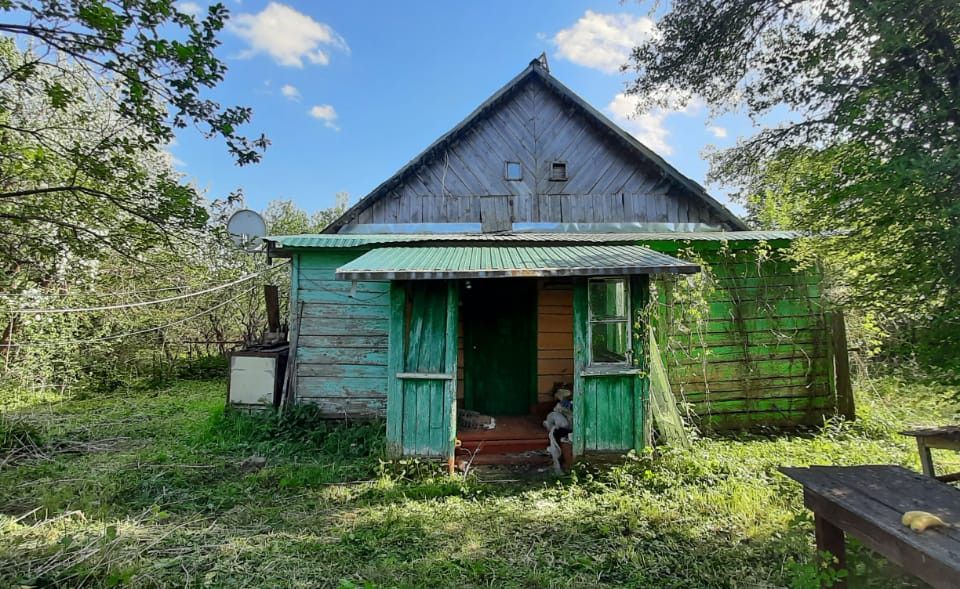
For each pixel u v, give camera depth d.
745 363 7.45
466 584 3.36
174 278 11.44
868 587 2.98
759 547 3.76
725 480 5.09
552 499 4.85
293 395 7.45
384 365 7.49
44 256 4.98
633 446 5.60
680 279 7.16
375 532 4.12
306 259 7.63
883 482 3.03
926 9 3.25
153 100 4.00
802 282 7.55
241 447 6.44
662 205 9.41
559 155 9.45
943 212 3.11
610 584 3.36
